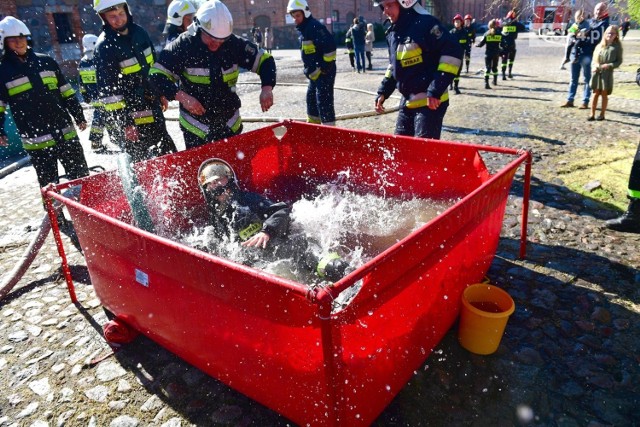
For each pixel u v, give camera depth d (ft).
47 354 9.96
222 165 10.89
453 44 12.47
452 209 7.66
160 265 7.70
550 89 37.11
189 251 6.86
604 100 25.43
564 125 25.17
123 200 11.78
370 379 6.97
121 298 9.40
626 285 10.84
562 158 19.71
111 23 14.16
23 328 10.89
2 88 15.07
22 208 18.69
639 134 22.71
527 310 10.23
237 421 7.95
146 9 72.95
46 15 59.36
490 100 33.53
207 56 12.74
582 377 8.40
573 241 12.92
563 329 9.59
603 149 20.61
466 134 24.41
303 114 32.35
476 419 7.66
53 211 10.73
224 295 6.87
